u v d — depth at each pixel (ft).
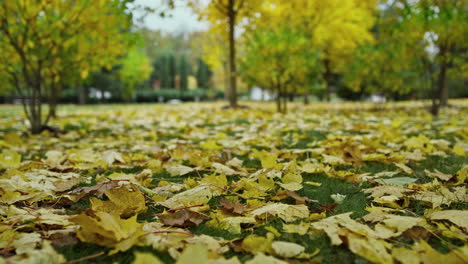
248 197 5.20
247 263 2.95
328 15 40.68
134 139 12.38
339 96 74.64
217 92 149.28
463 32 18.94
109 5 13.43
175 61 170.30
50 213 4.55
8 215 4.36
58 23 13.62
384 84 28.66
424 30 18.47
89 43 14.73
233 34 32.96
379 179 5.91
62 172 7.25
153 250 3.54
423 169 7.07
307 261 3.30
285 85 28.14
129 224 3.69
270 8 34.99
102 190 5.13
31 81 14.29
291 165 6.59
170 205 4.80
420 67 22.77
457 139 10.68
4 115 28.25
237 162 7.57
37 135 13.83
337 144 9.63
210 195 5.02
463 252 3.16
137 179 6.24
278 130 14.35
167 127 16.94
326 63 49.21
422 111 27.32
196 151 8.84
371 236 3.64
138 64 77.15
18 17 12.96
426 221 4.12
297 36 26.58
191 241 3.55
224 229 4.12
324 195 5.55
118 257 3.43
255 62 27.35
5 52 13.84
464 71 22.56
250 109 30.99
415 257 3.11
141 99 125.80
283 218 4.30
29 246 3.45
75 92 90.27
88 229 3.52
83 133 14.39
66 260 3.35
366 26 43.88
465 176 5.75
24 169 7.32
